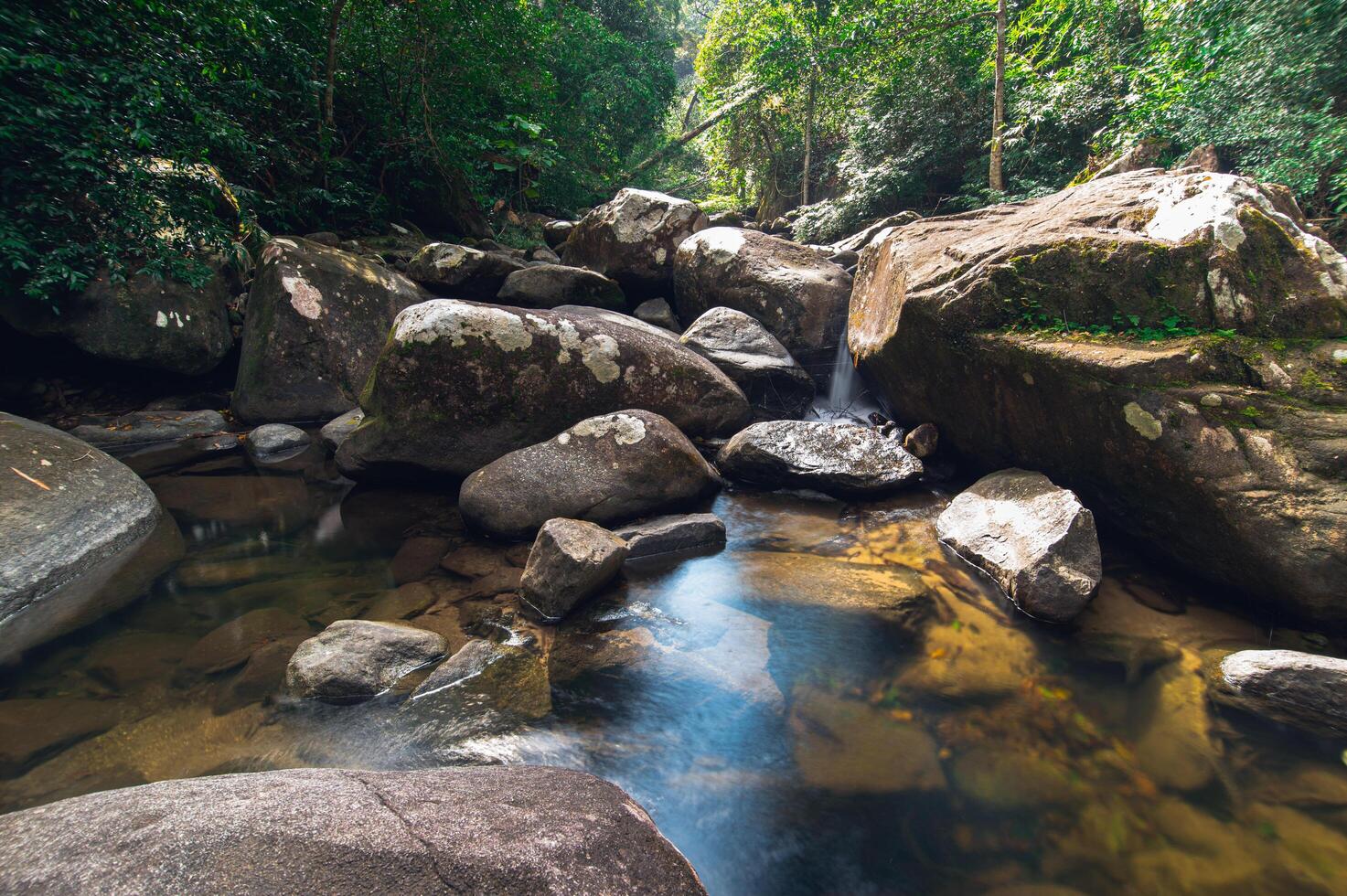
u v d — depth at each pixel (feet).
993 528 10.84
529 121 40.01
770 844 5.82
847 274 22.99
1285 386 9.37
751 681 8.07
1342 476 8.45
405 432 13.75
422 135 31.19
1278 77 18.88
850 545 11.80
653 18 71.26
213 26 18.84
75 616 9.20
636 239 26.14
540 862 4.13
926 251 15.39
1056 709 7.52
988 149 42.14
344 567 10.94
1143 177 14.21
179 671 7.92
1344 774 6.43
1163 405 9.61
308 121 25.96
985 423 13.07
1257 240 10.45
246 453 16.69
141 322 17.40
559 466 12.31
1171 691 7.70
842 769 6.68
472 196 35.55
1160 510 9.89
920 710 7.55
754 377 18.86
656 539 11.60
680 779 6.54
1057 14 37.91
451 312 13.74
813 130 62.03
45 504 10.43
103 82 15.21
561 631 9.10
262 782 4.68
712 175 77.25
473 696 7.63
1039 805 6.20
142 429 17.13
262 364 18.30
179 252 18.04
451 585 10.34
